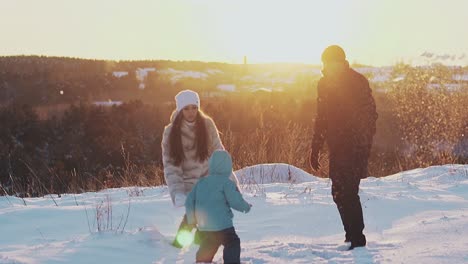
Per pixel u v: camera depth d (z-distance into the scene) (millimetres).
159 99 88312
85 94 87938
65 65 105250
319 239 6141
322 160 13305
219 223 4891
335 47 5695
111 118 43594
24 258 4934
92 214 7355
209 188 4957
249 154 12945
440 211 7312
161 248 5617
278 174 11555
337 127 5621
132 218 7156
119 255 5270
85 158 33688
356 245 5523
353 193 5578
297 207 7770
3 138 38125
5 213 7492
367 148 5641
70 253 5195
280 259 5145
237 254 4824
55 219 7145
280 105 30953
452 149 14883
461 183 9883
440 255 4875
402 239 5746
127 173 12875
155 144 40125
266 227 6781
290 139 13555
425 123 15383
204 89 113062
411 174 11891
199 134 5734
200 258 4910
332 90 5641
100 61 115000
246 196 8617
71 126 40812
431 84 15984
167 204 7930
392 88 18281
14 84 82812
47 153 38938
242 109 25109
